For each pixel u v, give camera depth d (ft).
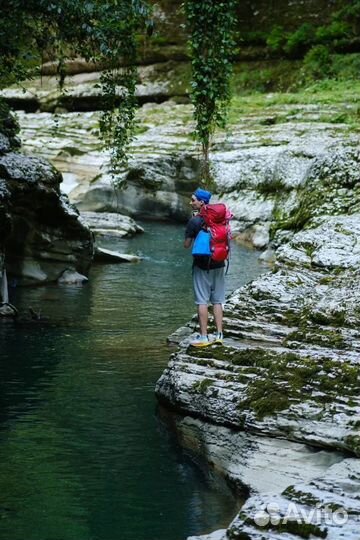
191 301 46.03
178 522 22.17
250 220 68.49
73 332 39.01
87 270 51.52
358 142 64.95
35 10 40.06
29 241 48.01
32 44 43.70
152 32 41.75
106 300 45.80
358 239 38.91
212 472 25.44
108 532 21.48
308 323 30.83
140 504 23.11
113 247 62.90
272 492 22.22
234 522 19.72
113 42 41.86
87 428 27.91
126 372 33.37
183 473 25.18
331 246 38.04
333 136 75.05
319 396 25.27
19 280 48.34
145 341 37.78
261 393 26.04
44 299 45.55
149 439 27.35
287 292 33.88
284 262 37.86
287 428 24.84
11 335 38.29
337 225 40.55
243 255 61.72
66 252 49.90
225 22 64.03
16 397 30.42
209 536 20.02
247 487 23.79
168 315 42.75
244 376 27.30
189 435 27.07
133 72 44.27
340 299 31.63
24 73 44.60
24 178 45.01
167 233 70.74
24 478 24.30
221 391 26.96
